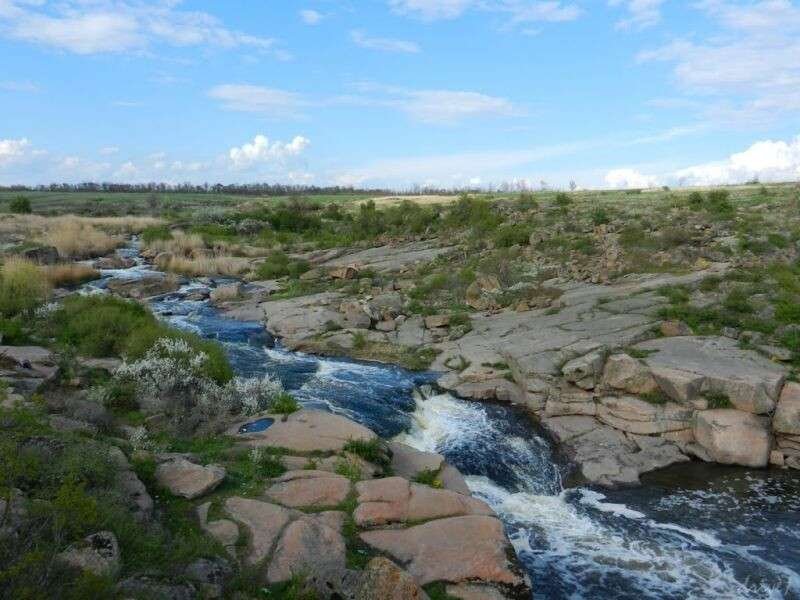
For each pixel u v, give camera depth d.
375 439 8.73
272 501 6.84
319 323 17.91
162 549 5.39
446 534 6.59
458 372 14.02
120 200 85.44
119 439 7.86
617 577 7.53
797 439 10.45
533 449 10.89
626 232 24.64
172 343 11.82
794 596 7.21
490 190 97.94
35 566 4.15
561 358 12.98
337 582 5.43
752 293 15.50
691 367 11.59
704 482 9.92
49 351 11.66
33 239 32.84
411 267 25.89
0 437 6.11
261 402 10.53
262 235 40.81
